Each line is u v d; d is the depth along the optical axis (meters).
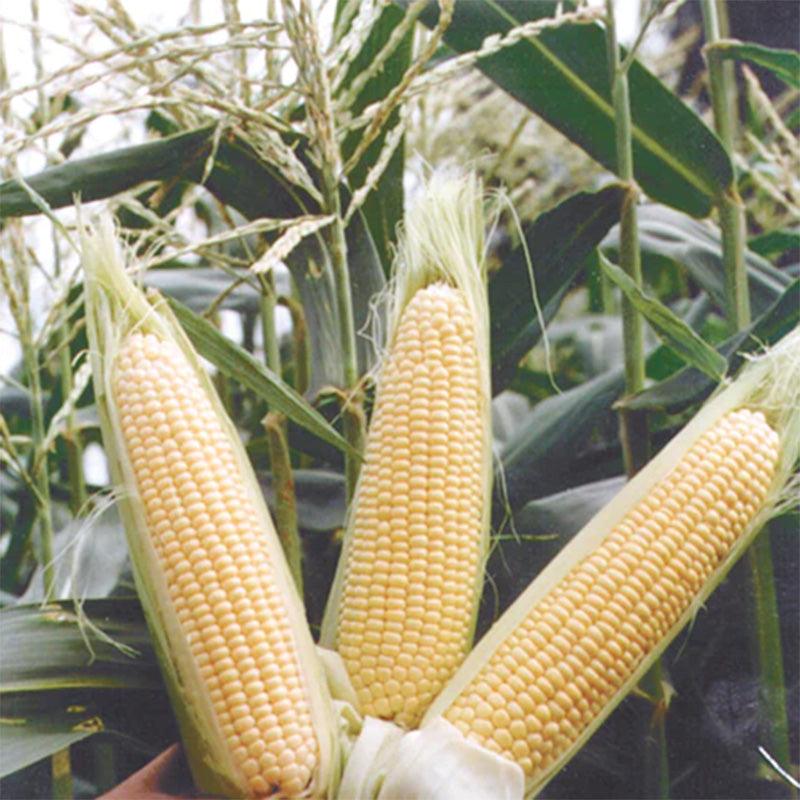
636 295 0.71
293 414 0.67
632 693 0.76
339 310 0.71
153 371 0.64
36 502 0.81
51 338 0.96
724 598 0.83
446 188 0.71
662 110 0.81
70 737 0.66
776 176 1.06
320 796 0.61
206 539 0.62
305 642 0.63
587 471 0.89
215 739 0.61
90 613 0.69
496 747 0.62
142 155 0.72
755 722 0.81
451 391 0.67
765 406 0.69
